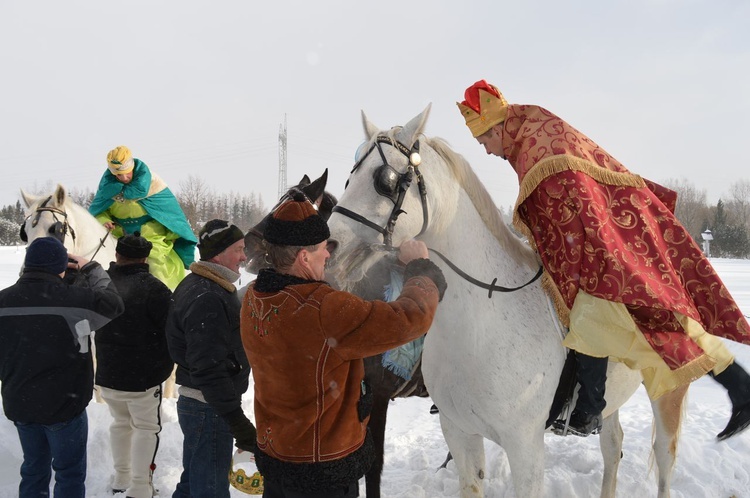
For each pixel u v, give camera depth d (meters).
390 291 3.31
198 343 2.88
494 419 2.86
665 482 3.41
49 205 5.32
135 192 5.98
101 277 3.70
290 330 2.02
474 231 2.86
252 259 3.79
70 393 3.29
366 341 2.00
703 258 2.95
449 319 2.82
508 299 2.88
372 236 2.55
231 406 2.83
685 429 5.32
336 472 2.07
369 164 2.61
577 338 2.79
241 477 3.01
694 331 2.87
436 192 2.70
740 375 3.13
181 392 3.17
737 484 4.20
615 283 2.70
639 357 2.80
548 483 4.11
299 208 2.11
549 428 3.25
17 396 3.25
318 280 2.14
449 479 4.40
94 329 3.39
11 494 4.14
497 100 3.16
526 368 2.83
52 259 3.34
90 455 4.71
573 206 2.78
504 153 3.23
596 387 2.95
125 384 3.89
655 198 3.03
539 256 3.12
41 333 3.24
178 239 6.50
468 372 2.84
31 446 3.37
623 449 4.82
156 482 4.44
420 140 2.79
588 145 2.97
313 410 2.05
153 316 3.88
